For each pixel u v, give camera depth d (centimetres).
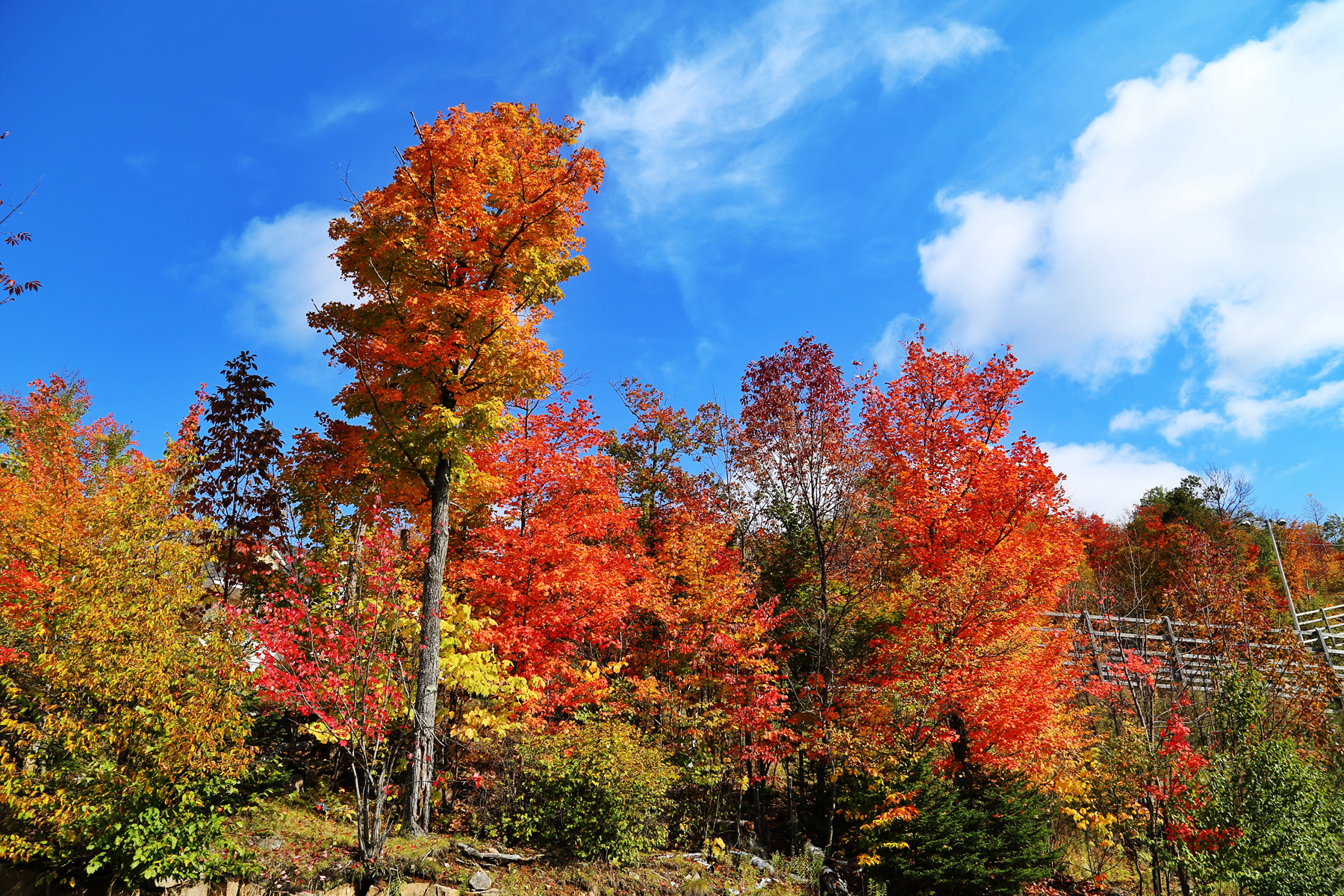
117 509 1170
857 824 1625
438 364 1352
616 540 2130
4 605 1096
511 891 1116
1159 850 1638
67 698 1046
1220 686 1798
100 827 974
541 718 1517
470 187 1337
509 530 1642
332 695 1095
